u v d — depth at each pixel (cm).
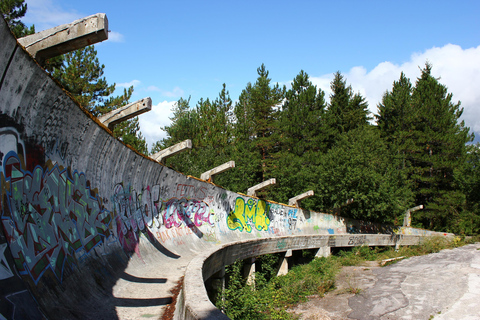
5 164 543
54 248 643
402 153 4078
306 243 2248
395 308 1392
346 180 2738
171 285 856
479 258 2138
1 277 451
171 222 1502
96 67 2709
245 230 2144
